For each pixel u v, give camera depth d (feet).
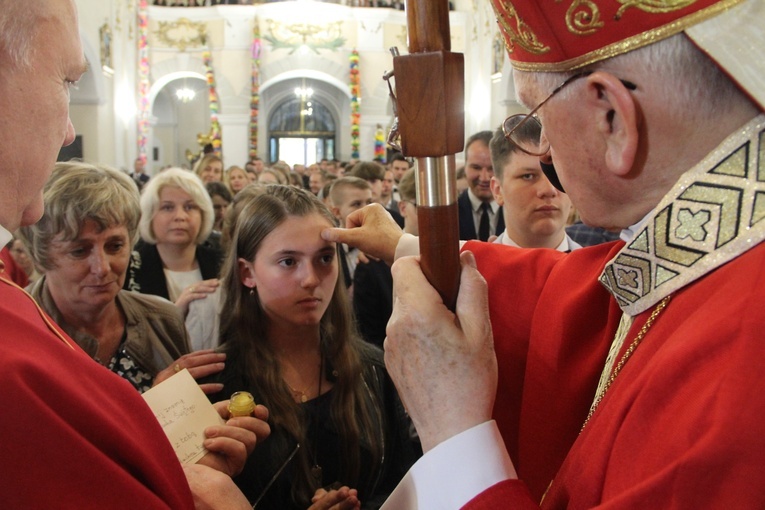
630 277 2.30
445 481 2.22
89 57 33.40
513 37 2.46
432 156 2.27
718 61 1.90
